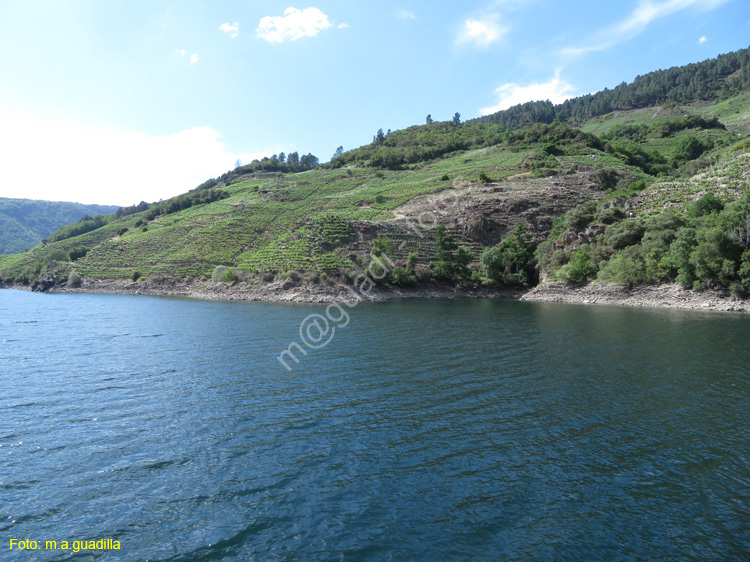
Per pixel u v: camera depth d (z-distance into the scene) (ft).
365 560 43.37
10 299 339.77
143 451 66.23
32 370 111.14
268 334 162.71
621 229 287.89
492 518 49.96
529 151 586.45
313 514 50.96
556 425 74.90
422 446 67.56
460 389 94.63
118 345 142.92
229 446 67.87
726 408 81.61
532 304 273.33
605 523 48.98
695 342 137.80
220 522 49.65
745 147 358.84
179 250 453.99
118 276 427.33
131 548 45.47
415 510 51.57
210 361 120.37
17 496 54.44
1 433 72.23
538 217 386.52
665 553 44.21
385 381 100.73
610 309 232.94
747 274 214.07
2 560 43.39
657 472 59.47
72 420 77.97
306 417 79.25
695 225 248.52
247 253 412.98
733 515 50.16
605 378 101.09
